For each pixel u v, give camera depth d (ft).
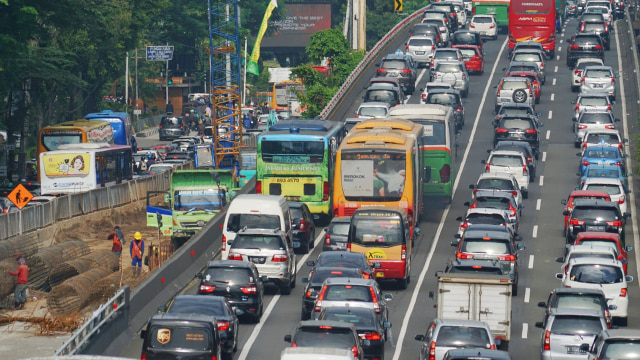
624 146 603.26
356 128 434.71
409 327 311.06
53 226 441.27
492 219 396.37
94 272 329.93
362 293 275.39
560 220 463.83
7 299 325.83
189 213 426.51
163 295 328.70
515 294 350.23
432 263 396.98
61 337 290.76
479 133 640.58
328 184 440.86
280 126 453.99
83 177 522.88
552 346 253.65
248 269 307.58
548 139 622.13
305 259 404.16
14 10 550.77
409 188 401.90
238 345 286.05
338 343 223.71
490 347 234.38
